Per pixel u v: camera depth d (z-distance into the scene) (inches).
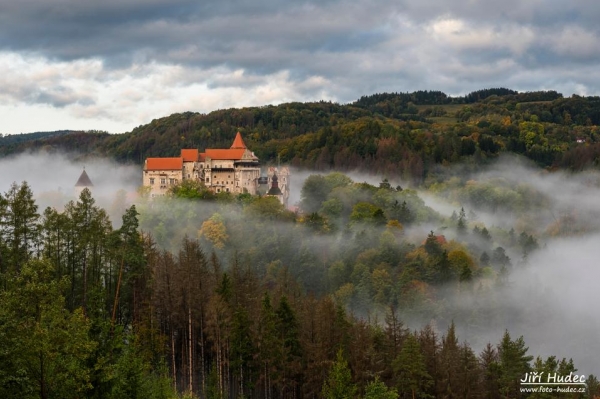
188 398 3166.8
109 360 2422.5
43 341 2006.6
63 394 2110.0
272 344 3690.9
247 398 3806.6
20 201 3435.0
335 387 3041.3
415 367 3486.7
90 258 3892.7
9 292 2112.5
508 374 3690.9
